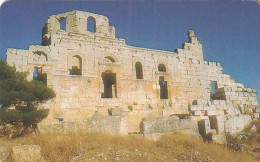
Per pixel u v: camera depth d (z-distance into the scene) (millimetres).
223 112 34094
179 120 27562
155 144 21062
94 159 14875
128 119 29266
